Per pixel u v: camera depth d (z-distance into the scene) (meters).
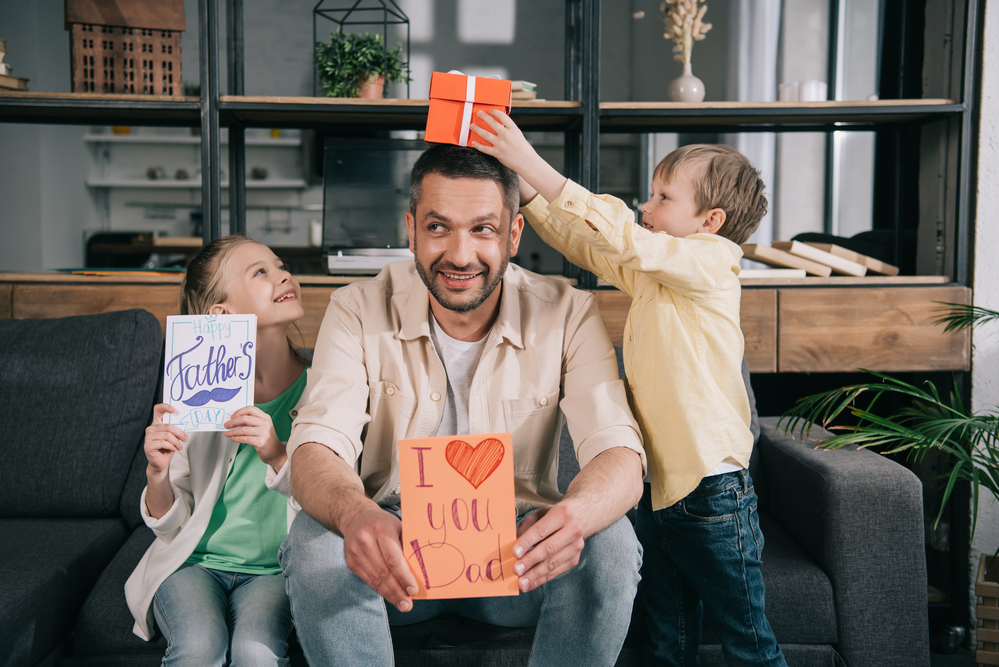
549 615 0.99
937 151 1.82
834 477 1.25
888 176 2.66
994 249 1.75
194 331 1.11
